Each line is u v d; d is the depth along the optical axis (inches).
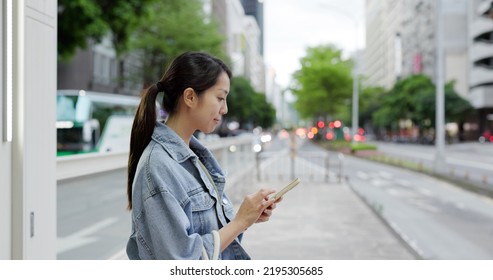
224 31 4089.6
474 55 3048.7
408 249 297.4
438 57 900.0
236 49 5231.3
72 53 764.0
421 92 2859.3
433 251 302.7
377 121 3698.3
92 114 894.4
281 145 2640.3
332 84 2487.7
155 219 68.6
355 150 1638.8
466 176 774.5
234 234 73.7
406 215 442.9
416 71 3949.3
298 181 76.7
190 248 68.3
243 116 3179.1
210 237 71.8
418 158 1470.2
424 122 2861.7
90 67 1711.4
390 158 1314.0
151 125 75.5
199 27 1465.3
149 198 69.5
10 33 99.1
